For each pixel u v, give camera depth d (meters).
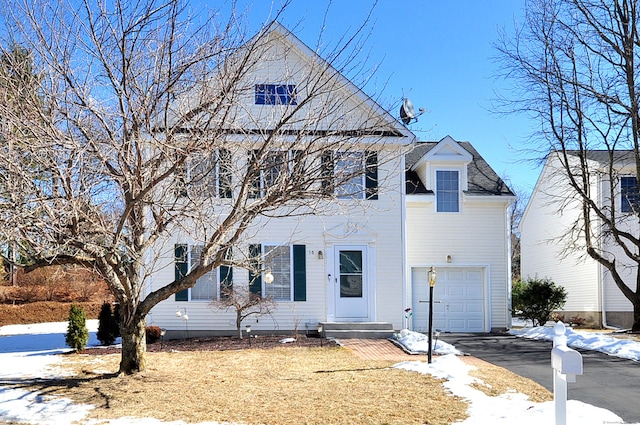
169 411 8.14
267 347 14.20
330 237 16.78
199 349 14.09
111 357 13.02
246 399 8.74
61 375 10.63
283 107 10.44
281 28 12.93
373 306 16.70
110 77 8.40
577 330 20.97
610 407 8.53
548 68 18.38
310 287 16.72
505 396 8.91
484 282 19.44
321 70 10.36
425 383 9.68
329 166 9.39
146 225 10.95
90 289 28.94
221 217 12.95
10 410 8.16
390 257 16.86
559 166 24.52
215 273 16.45
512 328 20.59
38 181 8.40
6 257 8.98
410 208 19.44
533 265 28.81
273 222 16.64
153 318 16.38
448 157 19.45
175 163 8.19
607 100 17.70
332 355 12.93
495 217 19.56
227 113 8.77
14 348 15.56
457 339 16.84
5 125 7.92
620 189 21.91
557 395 5.80
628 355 13.34
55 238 8.31
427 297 19.39
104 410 8.19
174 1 8.48
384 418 7.69
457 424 7.36
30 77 8.31
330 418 7.74
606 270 22.22
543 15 18.22
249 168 8.91
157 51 8.63
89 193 8.30
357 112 14.45
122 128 8.70
